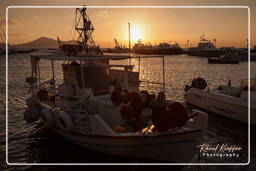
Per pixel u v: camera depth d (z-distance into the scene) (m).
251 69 58.09
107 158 9.08
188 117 8.32
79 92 10.38
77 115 9.74
